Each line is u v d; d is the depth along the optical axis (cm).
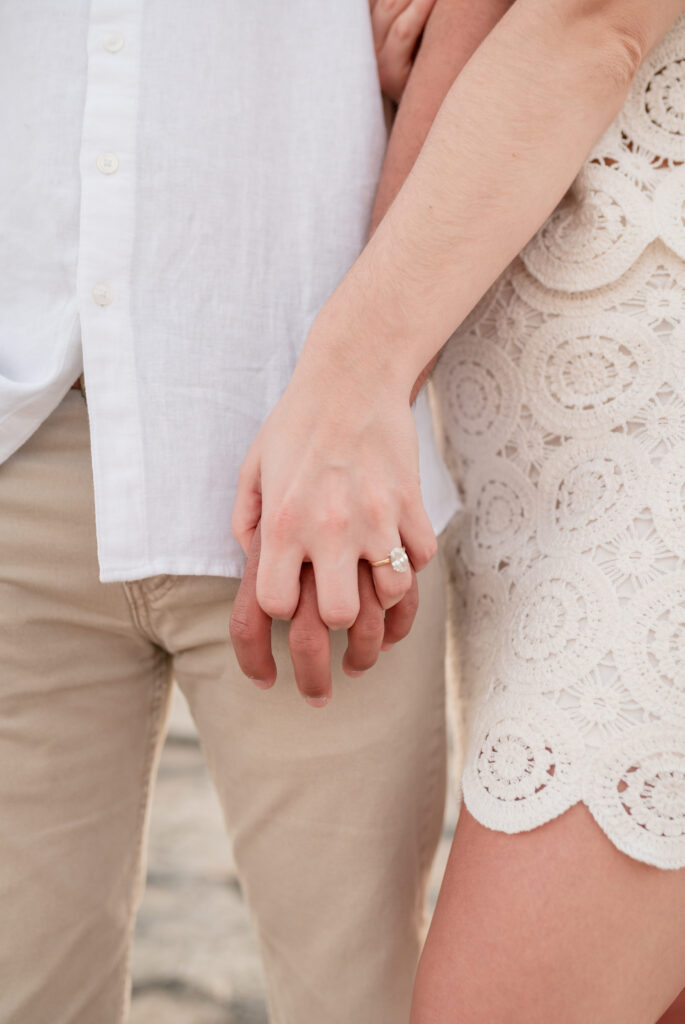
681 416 97
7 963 109
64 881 111
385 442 91
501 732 96
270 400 105
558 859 90
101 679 113
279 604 90
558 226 104
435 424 124
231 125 103
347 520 89
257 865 114
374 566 91
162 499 100
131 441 99
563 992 88
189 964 203
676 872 89
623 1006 89
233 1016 187
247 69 104
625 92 93
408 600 97
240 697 108
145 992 194
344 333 90
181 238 101
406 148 105
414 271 90
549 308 105
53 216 102
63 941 112
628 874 89
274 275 105
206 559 101
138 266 100
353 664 96
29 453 105
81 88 101
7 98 103
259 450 94
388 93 118
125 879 121
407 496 92
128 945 123
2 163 103
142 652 117
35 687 109
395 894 109
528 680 97
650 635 93
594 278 101
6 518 105
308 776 108
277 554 90
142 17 100
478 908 92
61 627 109
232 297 103
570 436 104
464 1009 89
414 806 111
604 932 89
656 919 89
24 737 109
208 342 102
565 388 105
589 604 96
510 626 103
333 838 109
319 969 111
